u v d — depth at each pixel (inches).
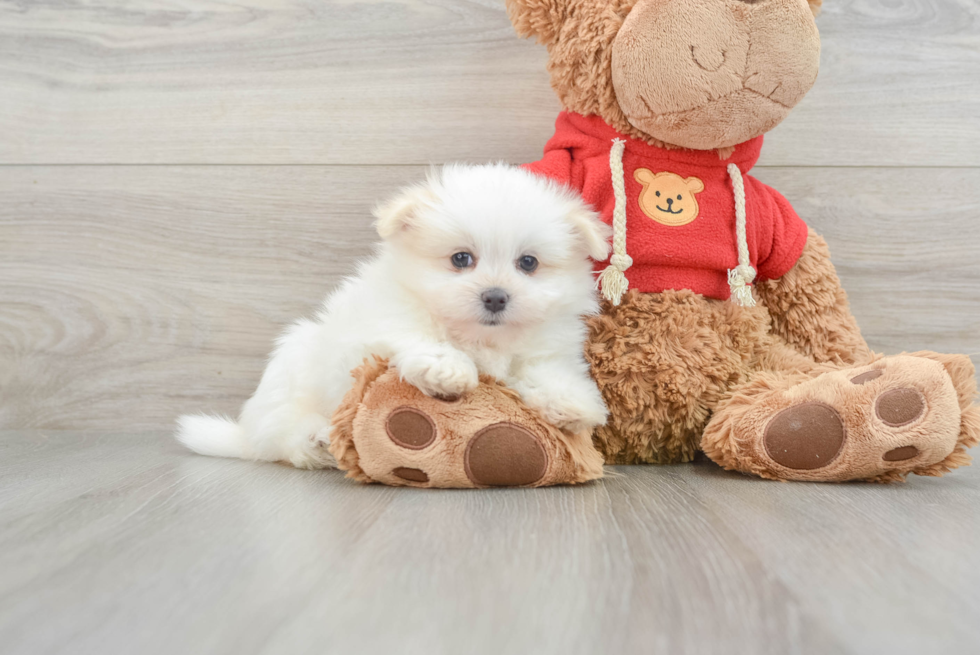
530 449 54.9
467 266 58.1
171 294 85.8
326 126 84.6
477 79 83.7
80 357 86.0
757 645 27.7
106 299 85.9
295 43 84.2
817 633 28.7
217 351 85.9
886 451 56.6
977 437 57.0
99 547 39.6
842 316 73.2
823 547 39.9
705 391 65.8
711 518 46.3
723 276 68.6
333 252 85.4
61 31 85.0
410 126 84.3
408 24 83.5
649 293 66.5
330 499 51.9
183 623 29.4
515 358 60.4
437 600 31.9
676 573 35.5
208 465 66.8
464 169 65.9
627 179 68.0
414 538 41.4
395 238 60.5
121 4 84.5
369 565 36.5
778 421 58.7
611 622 29.7
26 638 28.1
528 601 31.8
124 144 85.5
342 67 84.2
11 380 86.1
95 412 86.4
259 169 85.0
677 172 68.2
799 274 72.0
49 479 59.3
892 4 81.8
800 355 70.7
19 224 85.7
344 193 85.0
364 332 58.4
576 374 61.0
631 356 65.5
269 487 56.4
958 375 58.4
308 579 34.5
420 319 58.1
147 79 85.0
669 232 66.1
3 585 33.8
